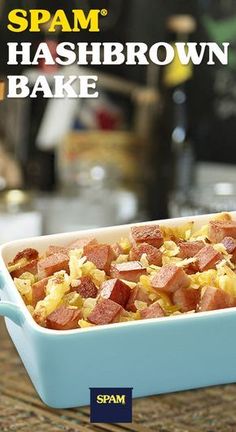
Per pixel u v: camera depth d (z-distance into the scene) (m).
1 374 0.80
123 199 1.52
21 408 0.73
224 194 1.28
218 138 1.65
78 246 0.66
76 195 1.55
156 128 1.63
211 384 0.58
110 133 1.65
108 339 0.54
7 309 0.57
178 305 0.58
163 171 1.62
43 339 0.54
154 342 0.55
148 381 0.56
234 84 1.63
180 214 1.27
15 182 1.65
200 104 1.65
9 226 1.38
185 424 0.70
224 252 0.62
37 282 0.61
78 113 1.64
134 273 0.60
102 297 0.58
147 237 0.64
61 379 0.55
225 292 0.57
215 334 0.56
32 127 1.67
